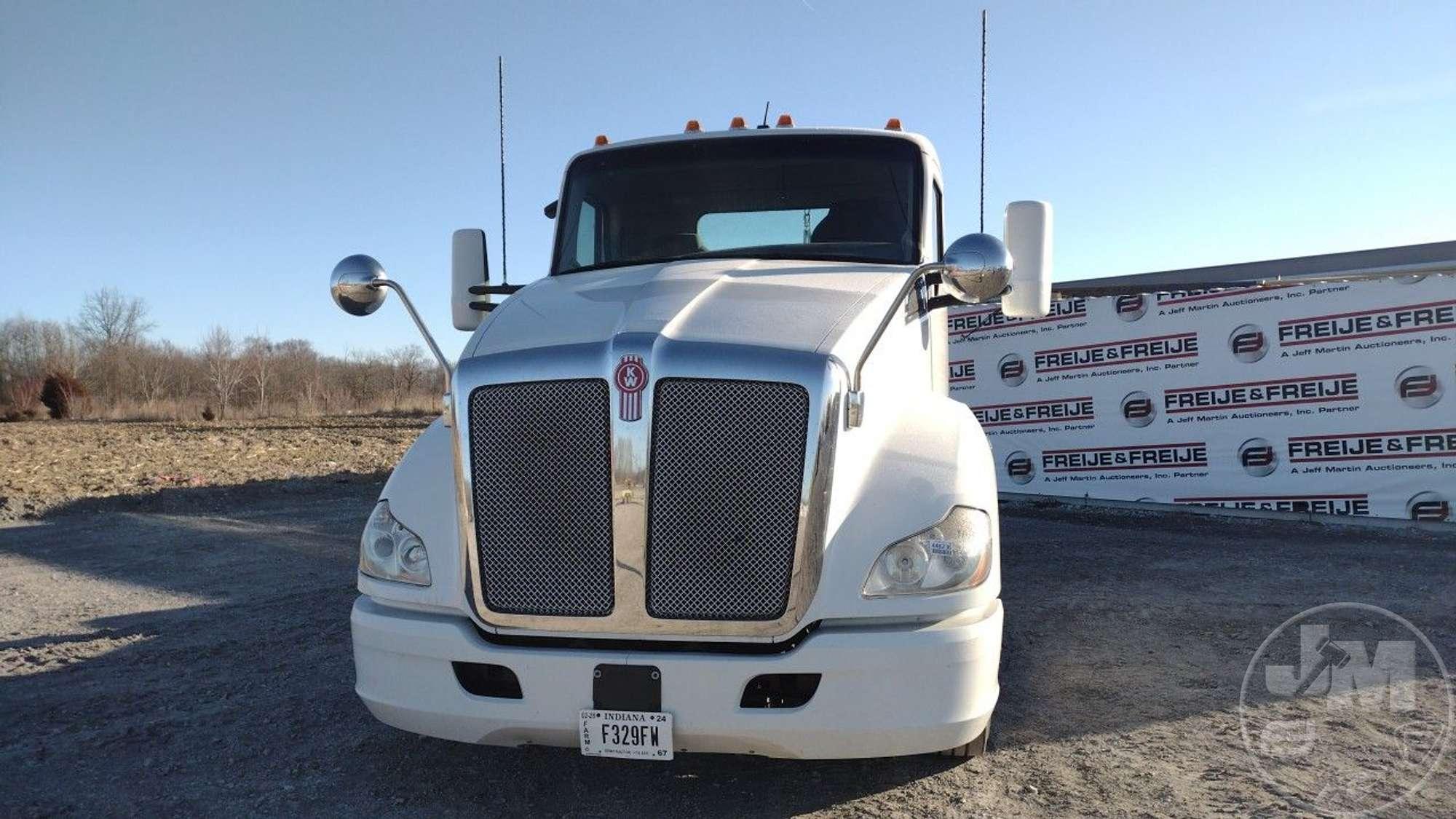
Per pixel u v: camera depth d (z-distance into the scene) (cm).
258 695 482
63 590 725
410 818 349
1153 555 810
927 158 510
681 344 323
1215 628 578
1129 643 552
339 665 529
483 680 333
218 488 1298
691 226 510
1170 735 416
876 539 320
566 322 362
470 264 561
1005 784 369
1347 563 764
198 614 646
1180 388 1062
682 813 350
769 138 520
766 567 313
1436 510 931
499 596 327
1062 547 853
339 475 1466
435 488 356
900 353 397
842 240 493
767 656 310
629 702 312
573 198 539
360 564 359
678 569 317
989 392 1187
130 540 936
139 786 377
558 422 324
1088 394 1120
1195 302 1051
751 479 314
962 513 328
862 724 307
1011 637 567
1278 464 1009
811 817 345
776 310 367
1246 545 859
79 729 436
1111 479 1109
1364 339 959
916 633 310
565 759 401
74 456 1781
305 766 395
